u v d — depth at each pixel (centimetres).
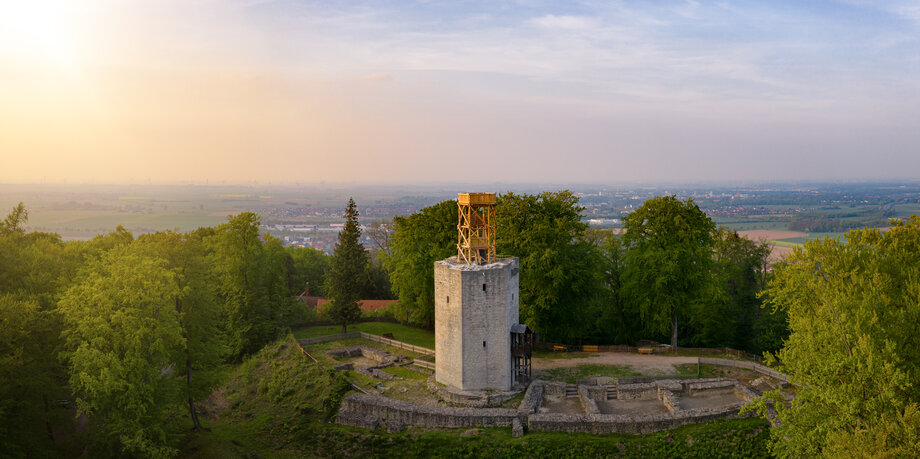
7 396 3039
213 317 4222
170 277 3612
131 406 3167
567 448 3491
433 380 4434
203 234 8138
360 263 6200
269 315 6022
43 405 3281
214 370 4191
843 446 2369
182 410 4403
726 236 6134
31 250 4400
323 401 4234
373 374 4653
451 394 4075
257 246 5838
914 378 2641
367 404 3984
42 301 3872
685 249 4959
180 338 3553
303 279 9544
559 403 4097
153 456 3191
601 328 6141
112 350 3278
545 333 5397
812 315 3294
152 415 3334
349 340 5747
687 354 5116
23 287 3988
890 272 3203
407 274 5809
